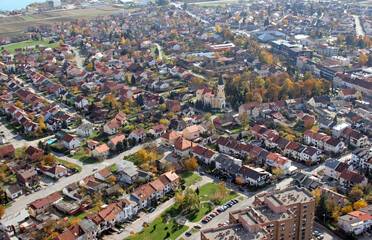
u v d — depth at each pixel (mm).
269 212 197750
